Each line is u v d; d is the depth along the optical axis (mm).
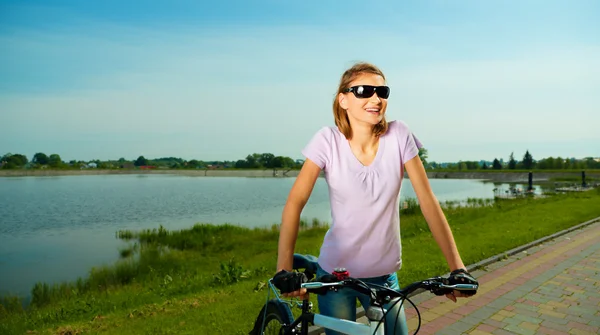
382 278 2115
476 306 5387
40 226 29609
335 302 2115
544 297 5758
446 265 7395
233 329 4621
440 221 2033
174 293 7629
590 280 6594
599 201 20656
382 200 1996
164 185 106125
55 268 15125
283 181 135000
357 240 2010
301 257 2434
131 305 6918
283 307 2588
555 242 9852
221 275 8195
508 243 9500
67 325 5465
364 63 2055
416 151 2094
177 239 18984
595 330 4648
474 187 76375
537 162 138125
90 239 22797
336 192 2031
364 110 1949
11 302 9508
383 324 1740
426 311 5211
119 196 64000
